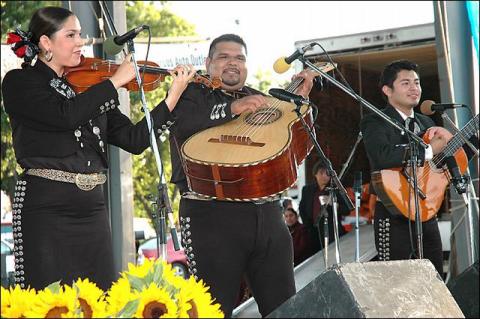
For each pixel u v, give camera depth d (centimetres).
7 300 216
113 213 611
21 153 334
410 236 459
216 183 342
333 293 207
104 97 332
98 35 609
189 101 362
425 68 997
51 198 329
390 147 457
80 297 216
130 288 217
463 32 645
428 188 462
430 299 221
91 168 340
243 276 362
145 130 350
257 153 344
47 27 340
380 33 886
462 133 466
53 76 342
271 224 350
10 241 1010
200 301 218
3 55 686
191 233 349
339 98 962
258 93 391
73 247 331
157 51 515
